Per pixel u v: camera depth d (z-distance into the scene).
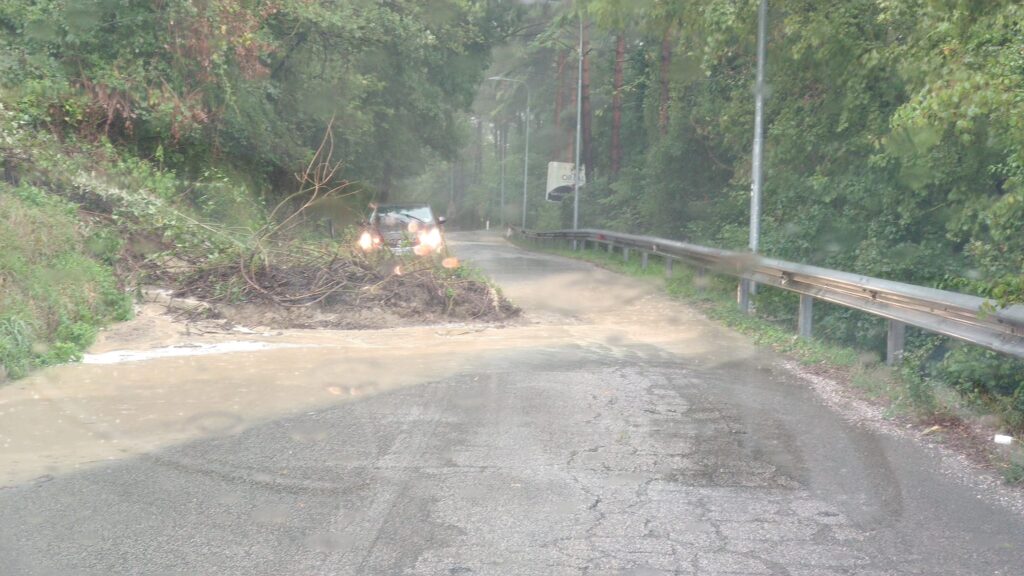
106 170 14.80
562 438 6.99
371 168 30.44
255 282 12.73
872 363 9.95
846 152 16.14
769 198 18.12
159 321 11.41
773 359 10.48
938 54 11.23
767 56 17.36
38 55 16.06
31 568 4.64
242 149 20.98
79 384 8.59
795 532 5.14
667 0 18.42
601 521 5.29
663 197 29.30
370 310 12.60
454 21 28.59
